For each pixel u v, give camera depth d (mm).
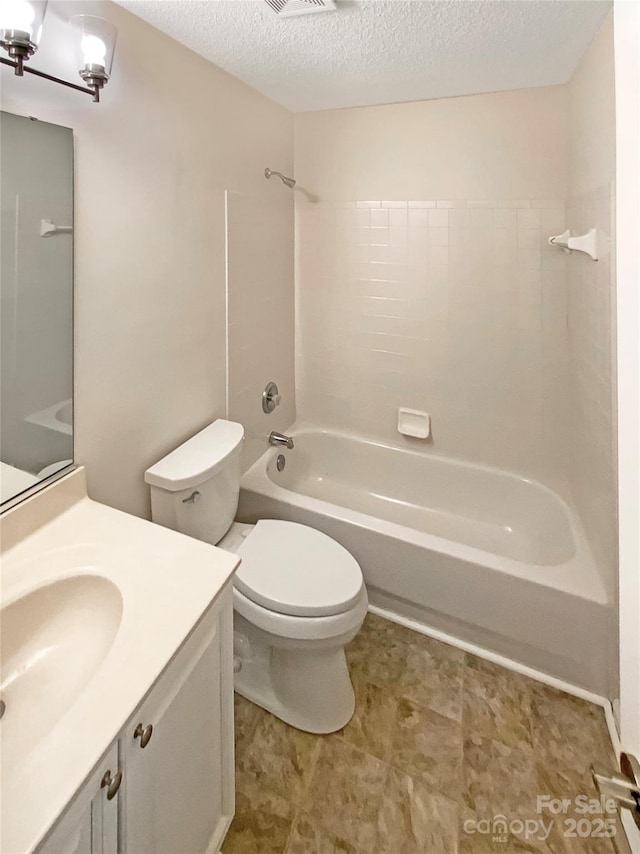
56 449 1254
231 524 1857
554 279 2137
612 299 1420
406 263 2398
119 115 1341
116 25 1305
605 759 1491
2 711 893
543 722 1609
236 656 1716
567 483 2264
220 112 1824
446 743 1545
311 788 1415
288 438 2461
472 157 2164
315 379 2773
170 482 1494
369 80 1927
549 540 2186
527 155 2072
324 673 1549
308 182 2518
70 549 1098
